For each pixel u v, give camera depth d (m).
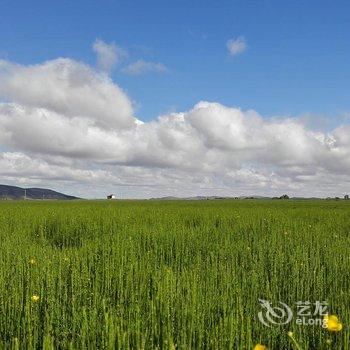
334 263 7.92
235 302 5.44
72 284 6.08
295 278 6.67
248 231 14.88
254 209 29.19
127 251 9.38
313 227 15.09
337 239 11.90
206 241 11.56
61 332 4.70
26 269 7.07
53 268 6.98
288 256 9.17
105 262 7.55
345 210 27.80
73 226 15.51
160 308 4.84
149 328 4.50
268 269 8.25
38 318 4.92
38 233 14.88
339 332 4.45
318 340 4.65
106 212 22.80
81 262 7.78
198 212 23.36
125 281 6.47
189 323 4.47
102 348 4.05
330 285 6.51
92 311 4.84
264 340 4.53
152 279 6.38
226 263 8.16
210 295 5.45
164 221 17.53
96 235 13.59
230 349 4.02
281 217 19.17
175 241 11.00
